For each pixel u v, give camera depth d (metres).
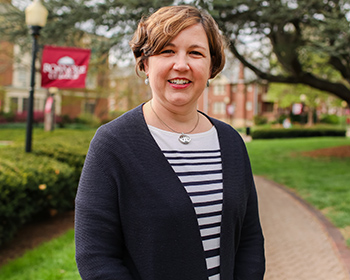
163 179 1.09
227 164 1.24
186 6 1.23
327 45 7.50
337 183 6.97
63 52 5.98
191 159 1.19
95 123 24.53
